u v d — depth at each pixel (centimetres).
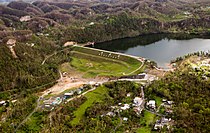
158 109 18138
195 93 18700
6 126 16862
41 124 17125
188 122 15938
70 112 18600
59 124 17000
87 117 17588
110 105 19050
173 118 16812
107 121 16838
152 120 17000
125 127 16312
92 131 15825
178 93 19062
